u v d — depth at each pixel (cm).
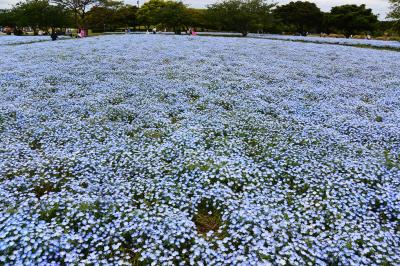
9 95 1327
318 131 979
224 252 496
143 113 1138
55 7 6166
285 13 8288
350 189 663
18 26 7350
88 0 5978
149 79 1669
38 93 1375
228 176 685
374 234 527
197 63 2156
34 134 928
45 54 2459
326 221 582
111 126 1001
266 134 952
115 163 770
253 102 1300
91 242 498
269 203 622
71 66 1975
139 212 562
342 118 1140
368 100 1462
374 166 733
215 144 874
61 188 677
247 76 1816
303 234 542
